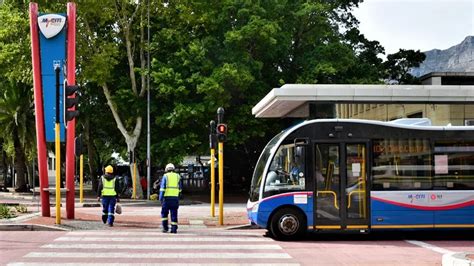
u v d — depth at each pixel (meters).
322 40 44.22
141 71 40.50
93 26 42.72
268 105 22.72
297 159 17.28
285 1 41.03
